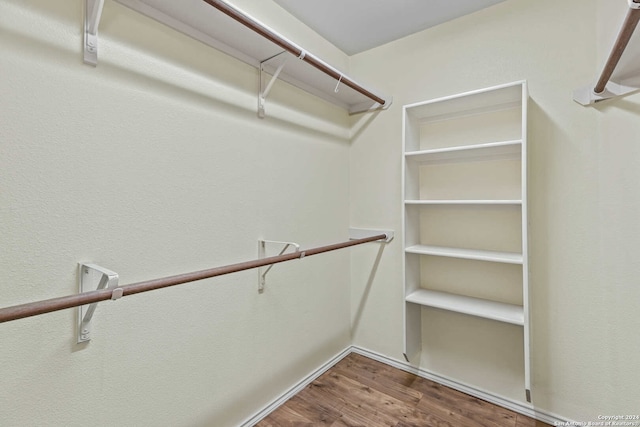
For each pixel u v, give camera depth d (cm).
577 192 155
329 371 212
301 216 194
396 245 216
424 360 206
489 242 182
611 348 148
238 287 156
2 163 89
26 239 93
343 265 232
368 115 229
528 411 169
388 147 219
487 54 180
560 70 159
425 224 205
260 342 168
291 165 187
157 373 125
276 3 177
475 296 188
